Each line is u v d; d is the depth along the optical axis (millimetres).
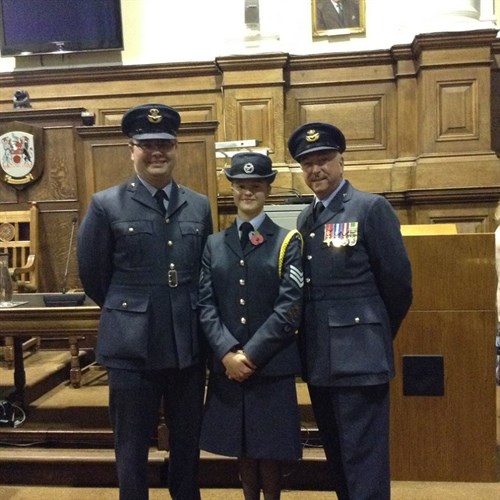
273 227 1981
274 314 1882
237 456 1921
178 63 4613
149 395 1979
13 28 4820
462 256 2457
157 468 2520
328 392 1996
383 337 1915
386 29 4621
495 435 2492
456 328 2479
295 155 1979
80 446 2674
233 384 1945
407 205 4379
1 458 2598
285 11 4688
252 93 4488
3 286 2748
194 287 2020
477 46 4168
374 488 1893
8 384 3207
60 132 3961
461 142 4227
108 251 2006
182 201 2051
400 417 2527
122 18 4797
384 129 4492
